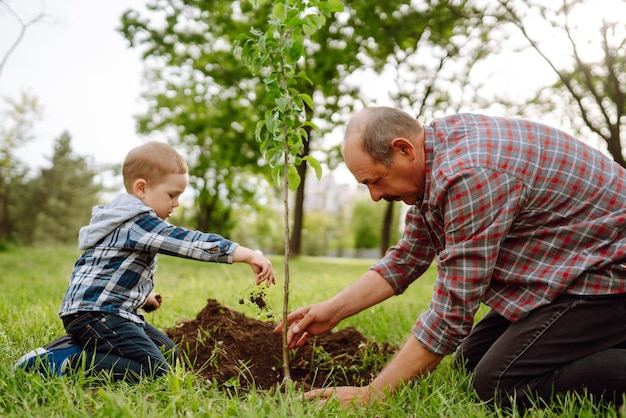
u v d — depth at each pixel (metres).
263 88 16.89
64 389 1.91
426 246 2.65
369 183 2.29
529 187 2.10
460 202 2.07
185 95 19.83
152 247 2.50
